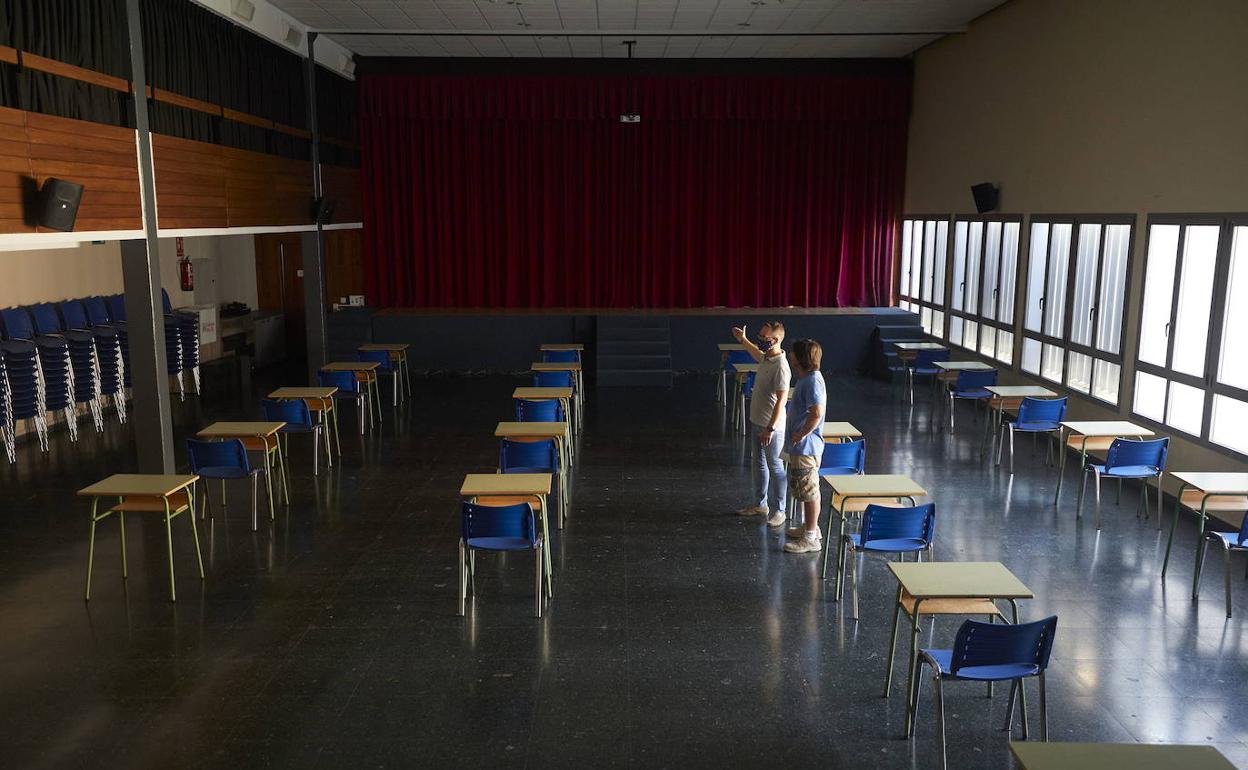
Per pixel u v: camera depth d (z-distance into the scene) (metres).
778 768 4.41
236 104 10.49
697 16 12.30
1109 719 4.84
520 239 16.27
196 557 7.15
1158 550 7.28
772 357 7.67
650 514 8.17
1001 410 9.98
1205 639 5.75
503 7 11.71
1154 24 8.72
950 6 11.96
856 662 5.47
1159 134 8.68
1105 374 9.97
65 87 7.18
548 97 15.38
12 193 6.48
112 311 12.47
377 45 14.13
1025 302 11.70
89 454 10.09
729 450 10.39
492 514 5.82
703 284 16.39
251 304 16.88
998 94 12.19
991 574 4.76
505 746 4.59
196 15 9.46
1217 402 7.98
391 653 5.58
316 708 4.95
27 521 7.96
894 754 4.53
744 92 15.45
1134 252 9.14
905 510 5.77
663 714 4.89
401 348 13.12
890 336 15.05
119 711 4.93
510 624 5.97
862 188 16.06
